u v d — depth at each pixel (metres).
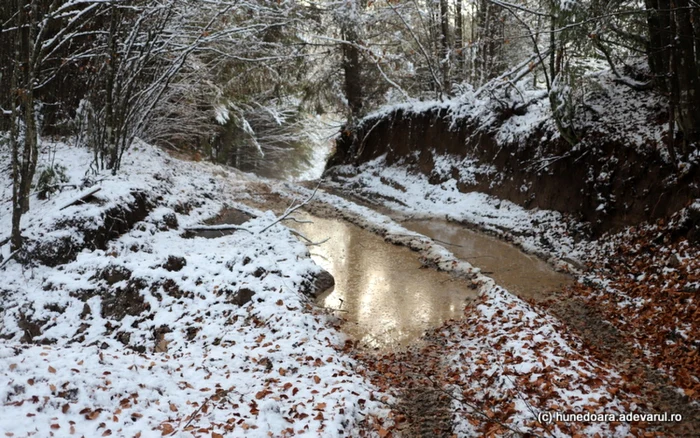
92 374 5.14
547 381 5.60
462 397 5.68
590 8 9.93
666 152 9.75
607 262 9.59
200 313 7.68
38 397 4.61
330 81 22.12
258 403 5.23
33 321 7.45
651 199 9.77
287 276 8.69
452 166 16.08
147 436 4.48
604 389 5.44
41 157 11.74
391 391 5.91
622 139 10.80
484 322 7.53
